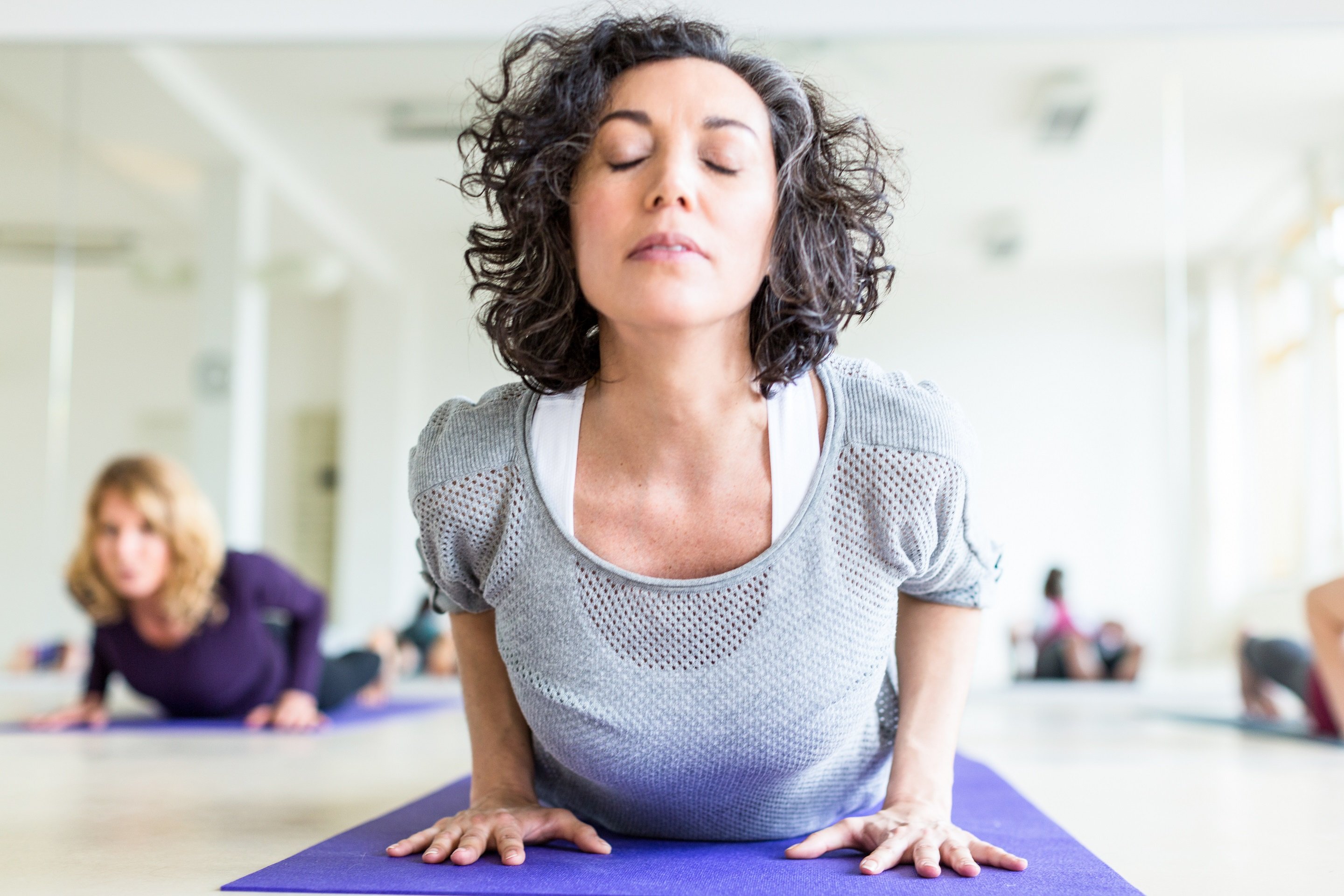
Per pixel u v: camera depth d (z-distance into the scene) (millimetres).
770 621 1130
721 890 1055
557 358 1170
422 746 2736
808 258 1099
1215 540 4879
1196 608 4859
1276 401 4895
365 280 5238
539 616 1169
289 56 5203
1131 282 4977
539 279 1116
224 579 3184
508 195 1093
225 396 5234
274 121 5258
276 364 5262
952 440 1152
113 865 1251
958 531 1218
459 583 1286
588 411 1185
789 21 4562
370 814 1662
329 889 1074
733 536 1145
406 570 5191
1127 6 4598
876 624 1180
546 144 1061
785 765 1208
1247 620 4824
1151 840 1462
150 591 3037
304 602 3281
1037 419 4957
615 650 1146
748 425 1137
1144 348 4961
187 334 5266
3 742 2762
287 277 5262
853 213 1146
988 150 4973
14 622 4988
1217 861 1313
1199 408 4918
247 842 1407
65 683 4945
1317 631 2213
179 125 5258
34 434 5180
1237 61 4934
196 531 3057
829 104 1199
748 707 1148
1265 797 1899
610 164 1038
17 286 5227
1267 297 4918
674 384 1088
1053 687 4848
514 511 1174
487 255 1169
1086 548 4914
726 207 1020
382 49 5191
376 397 5215
